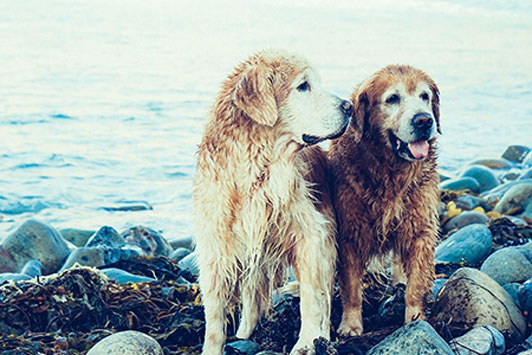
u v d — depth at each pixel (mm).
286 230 4645
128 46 32750
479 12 54656
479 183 11203
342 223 5129
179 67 27188
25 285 5477
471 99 22141
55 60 27812
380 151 5035
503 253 5672
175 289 5812
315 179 5078
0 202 11125
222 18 46844
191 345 4934
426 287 5012
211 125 4617
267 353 4477
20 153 14172
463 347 4164
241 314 5414
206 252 4621
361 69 27438
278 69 4578
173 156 14297
